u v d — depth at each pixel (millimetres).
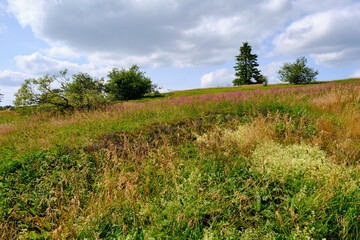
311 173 3152
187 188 3057
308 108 7988
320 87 12828
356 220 2465
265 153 3834
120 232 2506
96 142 6242
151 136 6281
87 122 9773
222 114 8383
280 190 3029
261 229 2381
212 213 2762
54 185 3750
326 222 2404
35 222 2908
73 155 5098
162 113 10008
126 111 11281
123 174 3557
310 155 3828
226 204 2850
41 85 14703
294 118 6875
